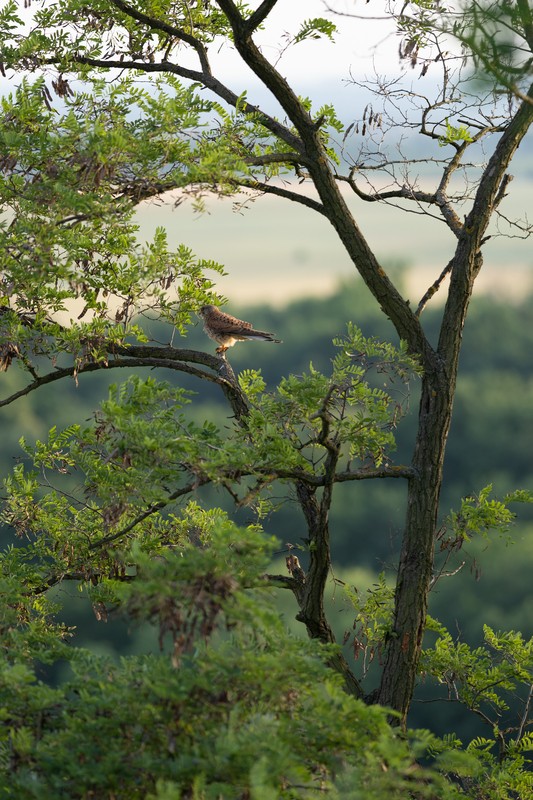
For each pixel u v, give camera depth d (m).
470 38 14.62
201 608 9.89
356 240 19.22
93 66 20.62
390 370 17.55
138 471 16.16
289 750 10.05
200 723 10.63
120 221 15.90
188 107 17.91
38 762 10.38
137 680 11.30
